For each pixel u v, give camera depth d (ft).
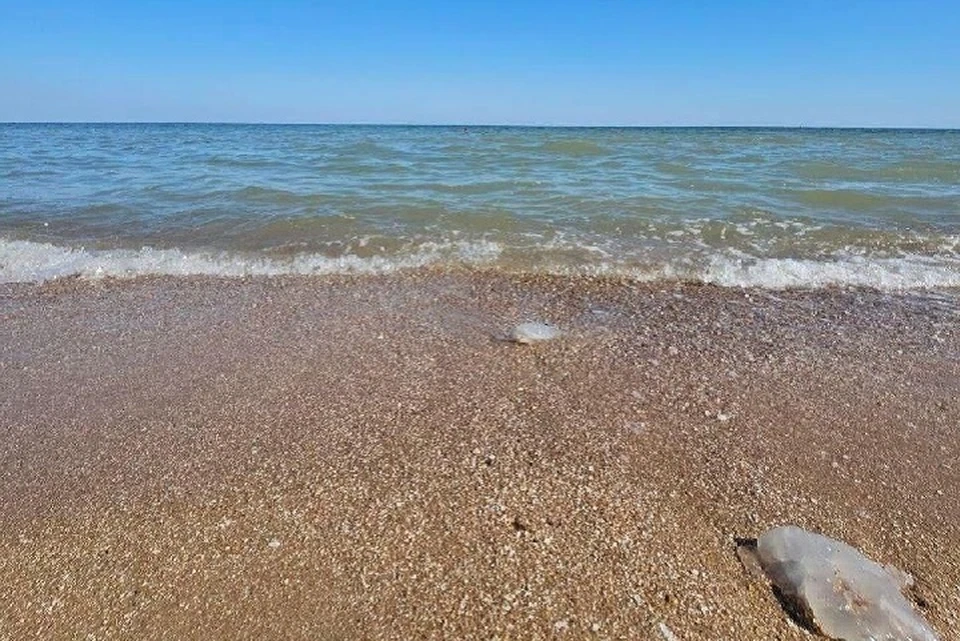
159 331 18.99
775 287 23.17
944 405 14.47
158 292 22.75
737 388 15.14
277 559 9.44
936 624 8.43
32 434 13.23
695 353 17.16
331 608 8.55
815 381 15.58
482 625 8.22
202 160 60.39
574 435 12.85
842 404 14.44
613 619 8.33
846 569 8.84
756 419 13.70
